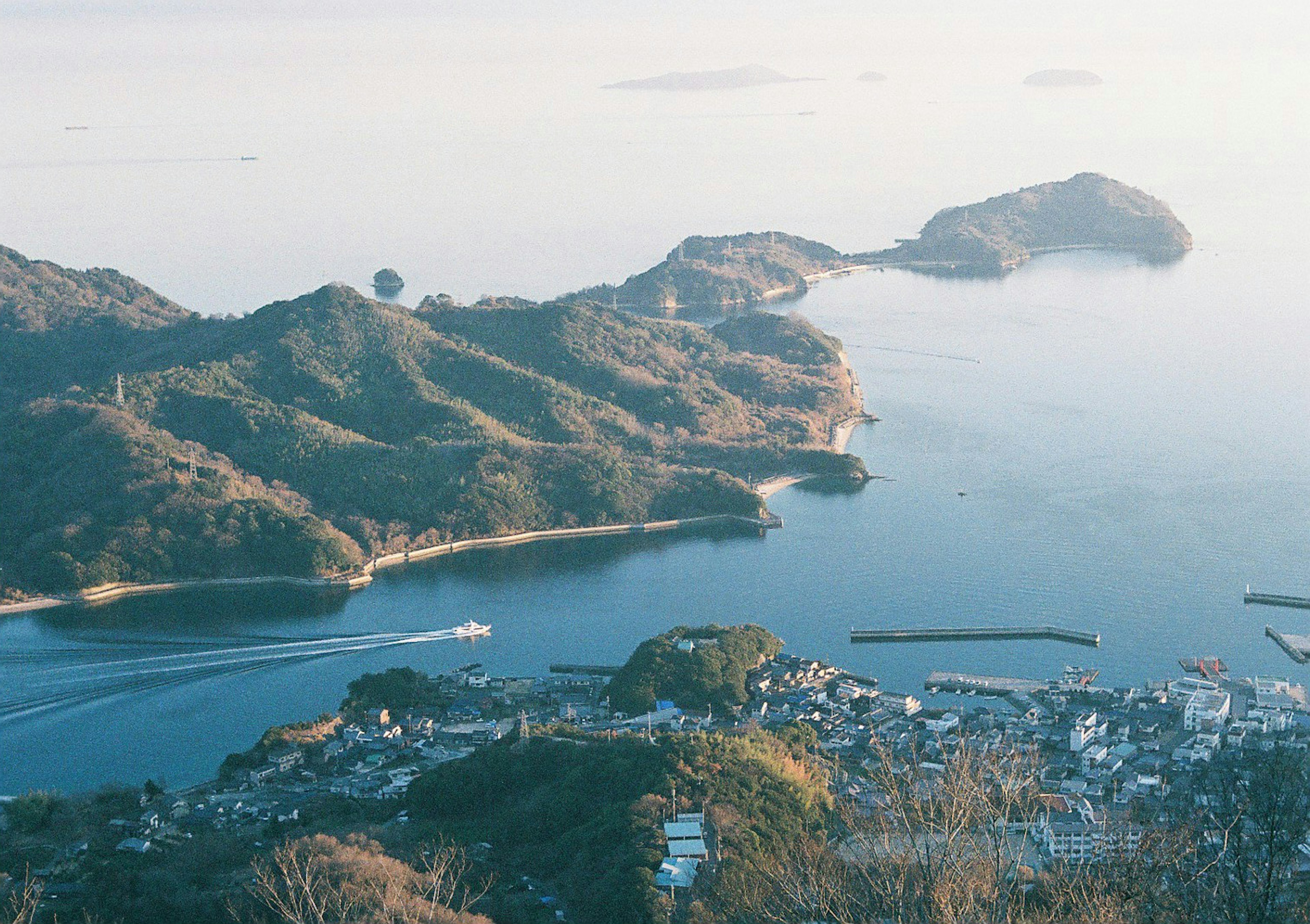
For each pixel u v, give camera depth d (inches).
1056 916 5014.8
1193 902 4803.2
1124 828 6314.0
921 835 5187.0
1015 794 5388.8
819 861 6461.6
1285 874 4987.7
